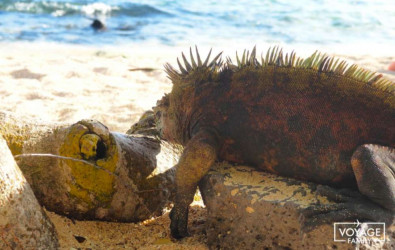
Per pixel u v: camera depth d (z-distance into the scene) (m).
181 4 3.71
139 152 0.88
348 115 0.76
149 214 0.90
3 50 2.28
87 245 0.80
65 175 0.81
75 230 0.83
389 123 0.74
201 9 3.58
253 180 0.82
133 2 3.58
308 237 0.72
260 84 0.81
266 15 3.46
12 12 3.15
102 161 0.80
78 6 3.34
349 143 0.75
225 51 2.41
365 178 0.71
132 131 1.04
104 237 0.84
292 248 0.75
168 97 0.92
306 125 0.77
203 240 0.86
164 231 0.88
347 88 0.77
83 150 0.79
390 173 0.71
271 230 0.76
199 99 0.85
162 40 2.65
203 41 2.65
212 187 0.82
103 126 0.81
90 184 0.81
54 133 0.83
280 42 2.69
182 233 0.85
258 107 0.81
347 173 0.76
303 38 2.83
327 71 0.79
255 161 0.83
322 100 0.77
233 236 0.80
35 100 1.58
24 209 0.71
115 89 1.74
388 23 3.31
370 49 2.59
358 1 4.05
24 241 0.70
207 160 0.80
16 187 0.70
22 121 0.85
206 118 0.84
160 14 3.35
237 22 3.20
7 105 1.51
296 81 0.79
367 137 0.75
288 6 3.80
